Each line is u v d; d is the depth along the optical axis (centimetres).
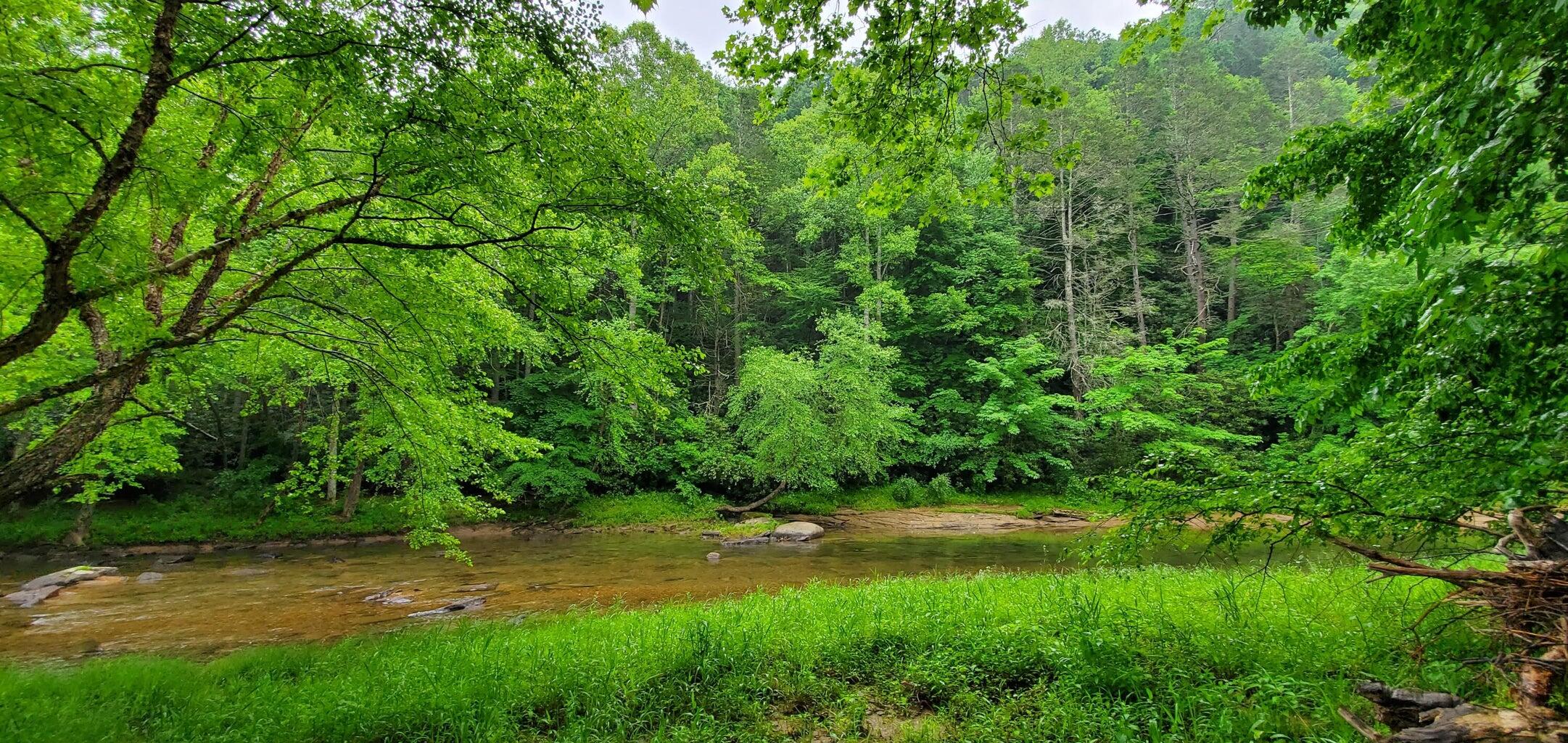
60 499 1755
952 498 2477
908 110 445
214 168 506
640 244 653
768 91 439
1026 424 2553
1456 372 301
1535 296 224
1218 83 3106
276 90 488
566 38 435
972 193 494
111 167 390
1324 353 375
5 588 1186
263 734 418
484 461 921
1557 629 316
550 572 1339
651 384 728
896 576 1196
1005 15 384
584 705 450
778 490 2212
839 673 495
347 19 410
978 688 446
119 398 562
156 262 511
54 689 536
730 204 591
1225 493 384
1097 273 2909
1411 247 384
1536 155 201
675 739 401
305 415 1927
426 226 672
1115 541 444
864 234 2883
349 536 1762
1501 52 208
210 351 780
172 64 416
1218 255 2681
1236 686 381
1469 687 355
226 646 783
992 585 791
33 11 433
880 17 389
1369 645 432
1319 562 860
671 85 2252
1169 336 2559
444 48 417
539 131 472
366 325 769
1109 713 382
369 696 468
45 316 392
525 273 663
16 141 392
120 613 974
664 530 2002
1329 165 475
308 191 661
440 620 907
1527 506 341
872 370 2334
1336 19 419
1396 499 358
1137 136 2933
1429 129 251
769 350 2264
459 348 859
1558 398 265
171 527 1683
